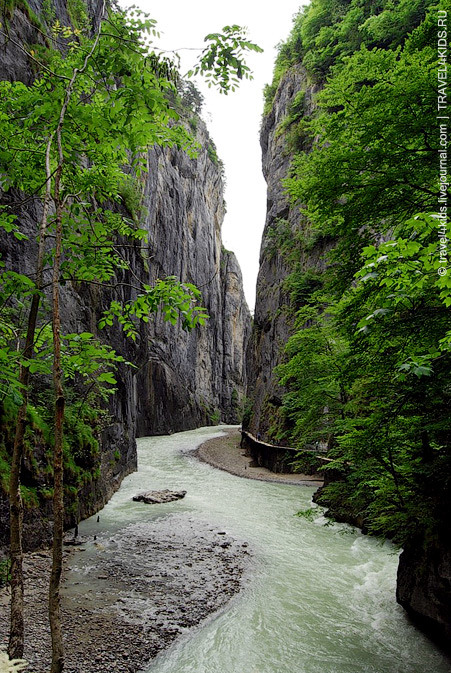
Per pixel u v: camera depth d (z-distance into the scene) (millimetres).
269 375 34156
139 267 24422
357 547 12125
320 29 35219
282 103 43406
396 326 5758
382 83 6449
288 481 22688
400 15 22703
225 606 8336
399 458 8438
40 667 5918
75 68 3934
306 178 8383
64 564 9961
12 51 14164
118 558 10602
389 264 3869
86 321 17750
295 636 7297
